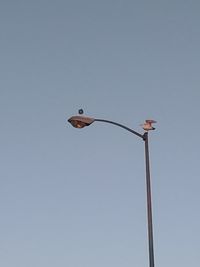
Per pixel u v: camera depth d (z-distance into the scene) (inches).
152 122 738.8
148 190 704.4
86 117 727.1
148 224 686.5
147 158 723.4
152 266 667.4
